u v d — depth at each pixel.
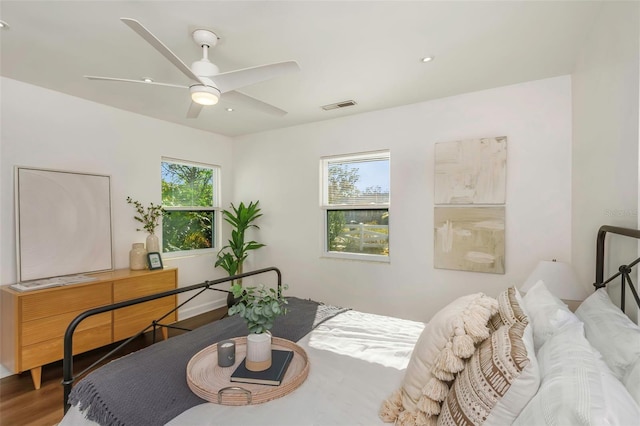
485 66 2.36
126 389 1.29
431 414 1.09
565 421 0.72
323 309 2.42
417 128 3.16
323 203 3.88
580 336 1.09
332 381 1.41
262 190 4.33
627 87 1.39
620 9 1.45
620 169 1.48
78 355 2.89
